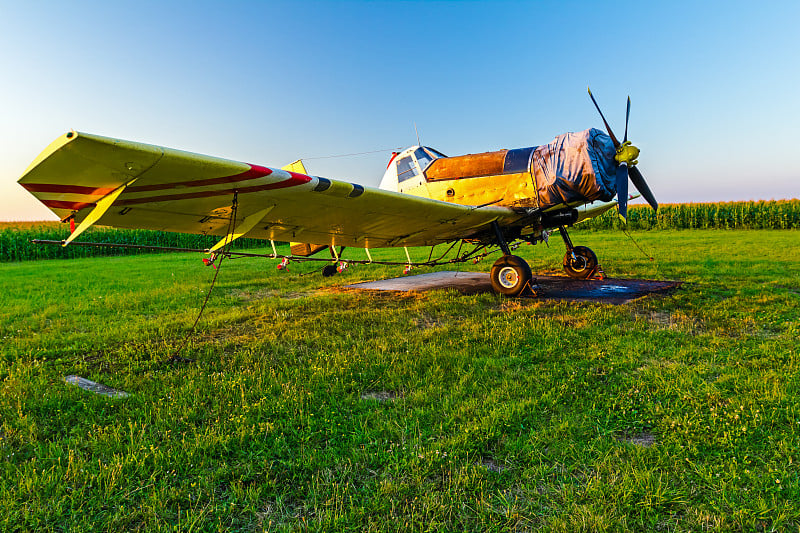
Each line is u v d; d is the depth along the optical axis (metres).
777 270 8.29
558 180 5.76
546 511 1.63
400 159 7.29
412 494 1.74
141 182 3.21
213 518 1.64
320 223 5.15
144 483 1.84
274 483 1.82
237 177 3.39
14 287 8.43
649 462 1.90
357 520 1.60
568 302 5.61
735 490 1.69
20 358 3.67
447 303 5.75
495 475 1.85
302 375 3.10
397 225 5.70
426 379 2.93
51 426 2.39
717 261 9.99
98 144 2.58
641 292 6.23
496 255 14.17
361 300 6.61
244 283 8.88
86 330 4.88
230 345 4.07
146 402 2.68
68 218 3.86
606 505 1.63
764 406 2.35
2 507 1.66
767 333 3.92
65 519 1.63
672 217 26.42
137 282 9.18
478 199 6.38
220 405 2.60
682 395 2.52
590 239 19.69
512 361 3.28
